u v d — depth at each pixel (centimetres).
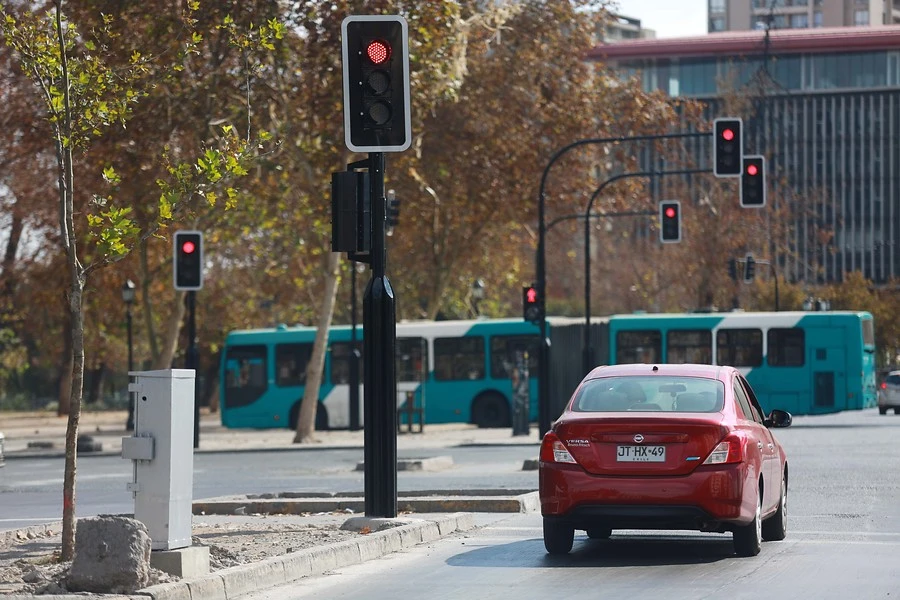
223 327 14188
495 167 10869
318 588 2438
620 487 2684
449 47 8050
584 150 11188
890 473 5219
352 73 3125
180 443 2392
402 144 3127
